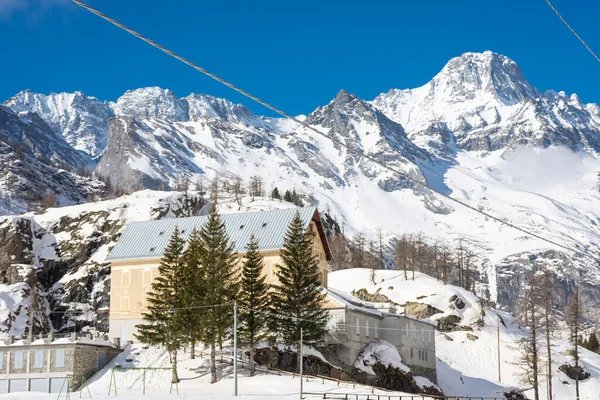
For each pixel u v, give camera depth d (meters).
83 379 108.31
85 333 176.88
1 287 170.38
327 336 122.81
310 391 100.75
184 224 146.12
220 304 110.25
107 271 188.75
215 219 118.62
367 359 124.25
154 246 141.25
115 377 112.19
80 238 198.88
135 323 135.12
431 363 145.38
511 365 176.25
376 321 133.38
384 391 105.62
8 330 158.38
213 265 114.06
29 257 192.38
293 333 113.06
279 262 130.62
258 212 142.25
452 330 193.12
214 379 106.94
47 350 113.44
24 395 102.88
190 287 113.25
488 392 154.88
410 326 137.88
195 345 124.44
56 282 189.75
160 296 117.06
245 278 115.69
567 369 176.38
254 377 108.81
